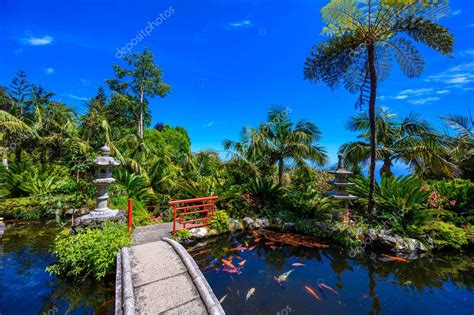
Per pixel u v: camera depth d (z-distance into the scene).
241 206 7.44
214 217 5.91
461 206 6.16
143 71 16.17
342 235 5.41
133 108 16.27
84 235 3.74
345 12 5.54
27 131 9.36
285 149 8.47
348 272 4.18
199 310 2.48
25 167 8.91
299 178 9.30
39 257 4.33
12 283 3.49
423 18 5.09
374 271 4.23
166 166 9.15
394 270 4.27
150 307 2.48
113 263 3.51
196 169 9.80
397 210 5.73
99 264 3.39
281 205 7.46
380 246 5.05
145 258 3.51
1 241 5.11
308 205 6.82
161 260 3.46
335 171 6.27
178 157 12.02
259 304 3.19
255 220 6.63
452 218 5.98
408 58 5.93
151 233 4.97
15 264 4.06
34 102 12.59
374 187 6.36
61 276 3.56
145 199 7.10
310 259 4.70
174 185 8.02
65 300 3.17
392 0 4.92
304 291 3.54
